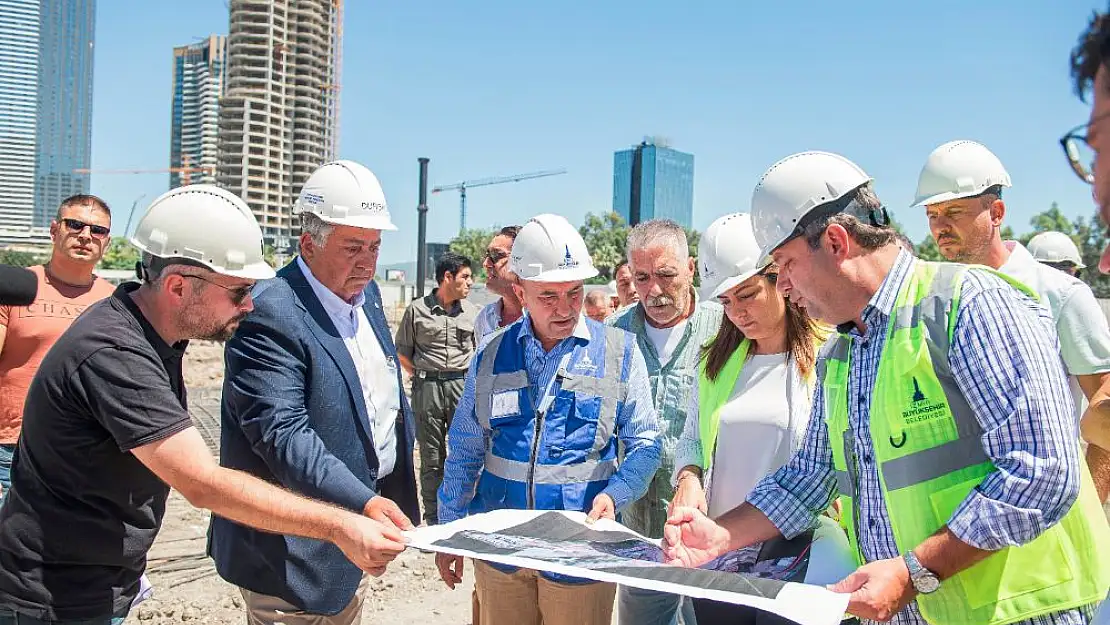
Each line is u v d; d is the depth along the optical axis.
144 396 2.29
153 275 2.38
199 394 14.44
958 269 1.99
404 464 3.39
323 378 2.90
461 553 2.24
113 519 2.41
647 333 3.73
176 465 2.29
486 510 3.12
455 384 6.82
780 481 2.47
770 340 2.99
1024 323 1.87
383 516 2.59
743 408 2.96
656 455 3.11
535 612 3.14
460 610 4.98
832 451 2.31
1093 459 3.02
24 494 2.37
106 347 2.29
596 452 3.04
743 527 2.42
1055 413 1.79
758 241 2.14
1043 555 1.92
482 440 3.17
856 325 2.13
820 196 2.02
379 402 3.24
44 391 2.31
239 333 2.84
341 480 2.67
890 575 1.87
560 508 2.97
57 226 4.53
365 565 2.33
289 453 2.71
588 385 3.01
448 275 6.85
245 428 2.81
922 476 1.95
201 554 5.73
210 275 2.37
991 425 1.84
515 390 3.06
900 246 2.12
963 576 1.94
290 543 2.87
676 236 3.57
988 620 1.92
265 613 2.96
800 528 2.42
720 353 3.07
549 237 2.98
